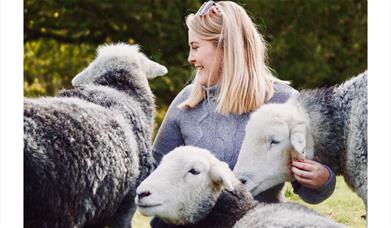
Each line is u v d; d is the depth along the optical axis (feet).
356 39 35.91
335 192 14.73
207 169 10.63
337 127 12.10
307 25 35.96
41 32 34.91
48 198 10.81
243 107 12.23
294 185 11.91
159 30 34.50
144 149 13.34
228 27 12.30
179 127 12.93
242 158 11.39
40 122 10.90
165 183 10.55
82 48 35.19
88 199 11.44
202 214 10.75
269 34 35.35
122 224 12.87
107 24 35.24
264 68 12.78
